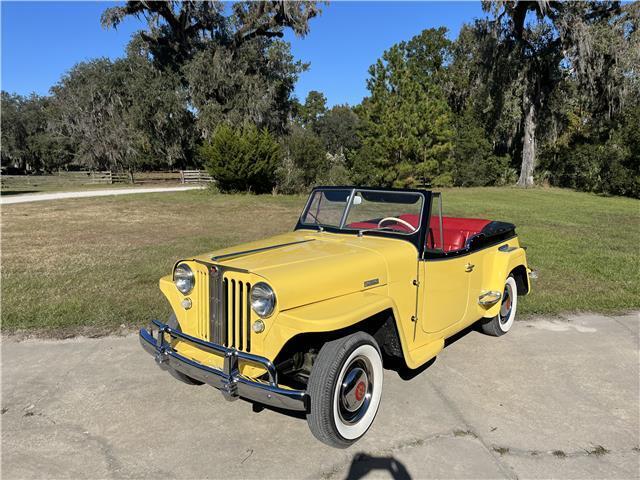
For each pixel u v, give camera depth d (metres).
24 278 7.50
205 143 27.67
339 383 3.06
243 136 26.00
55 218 15.84
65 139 44.12
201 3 36.25
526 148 36.59
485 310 4.96
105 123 38.31
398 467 2.98
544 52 34.50
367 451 3.15
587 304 6.50
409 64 30.19
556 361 4.67
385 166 26.64
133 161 40.25
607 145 31.28
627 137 29.34
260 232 12.73
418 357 3.78
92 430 3.39
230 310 3.21
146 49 38.84
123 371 4.34
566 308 6.38
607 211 19.69
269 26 36.84
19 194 26.89
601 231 13.63
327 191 4.63
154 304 6.14
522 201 24.19
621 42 30.77
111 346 4.91
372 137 27.42
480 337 5.35
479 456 3.11
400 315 3.68
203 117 35.31
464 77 42.72
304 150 27.36
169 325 3.83
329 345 3.09
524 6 33.31
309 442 3.26
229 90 36.50
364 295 3.40
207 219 15.73
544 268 8.60
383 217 4.23
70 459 3.06
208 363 3.35
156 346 3.40
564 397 3.94
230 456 3.09
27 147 65.56
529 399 3.90
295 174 26.48
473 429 3.43
